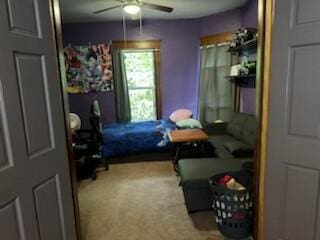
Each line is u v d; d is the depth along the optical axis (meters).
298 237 1.69
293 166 1.64
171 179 3.48
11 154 1.26
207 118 5.03
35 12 1.42
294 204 1.68
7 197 1.25
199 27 5.12
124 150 4.08
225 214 1.99
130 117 5.36
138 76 5.34
